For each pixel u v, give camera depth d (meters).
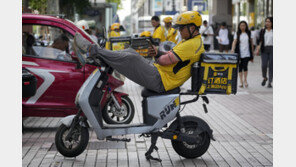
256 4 36.56
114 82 8.09
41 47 8.32
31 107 8.20
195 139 6.39
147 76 6.15
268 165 6.28
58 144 6.42
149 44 6.62
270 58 15.32
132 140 7.70
